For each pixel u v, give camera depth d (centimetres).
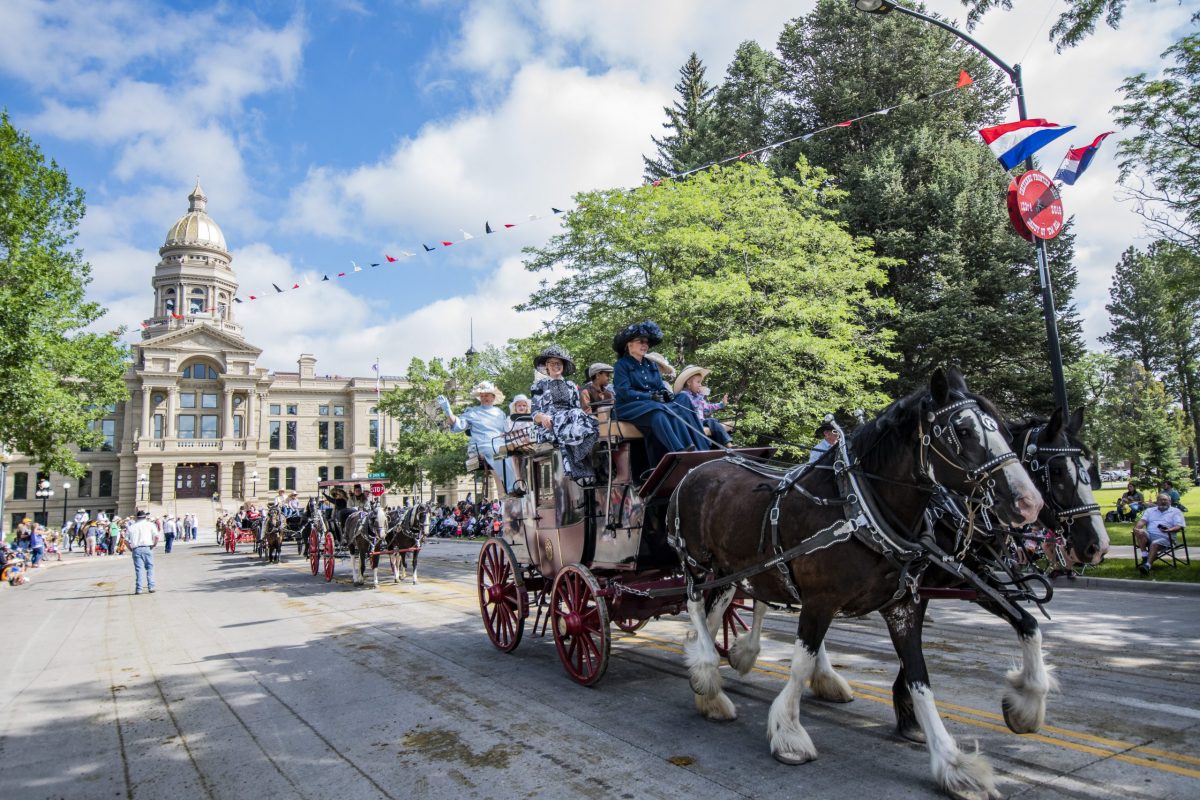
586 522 655
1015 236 2595
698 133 3359
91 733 564
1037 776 400
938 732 392
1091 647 696
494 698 605
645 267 1855
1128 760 416
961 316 2469
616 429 626
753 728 499
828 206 2650
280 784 446
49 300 2100
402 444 4619
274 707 612
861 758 436
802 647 444
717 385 1772
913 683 410
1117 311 5697
